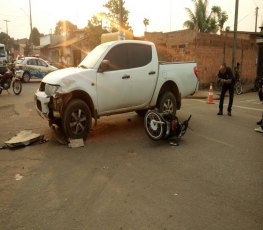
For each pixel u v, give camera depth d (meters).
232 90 9.70
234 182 4.62
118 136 7.20
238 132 7.64
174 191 4.31
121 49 7.24
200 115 9.87
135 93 7.39
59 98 6.37
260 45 19.14
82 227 3.43
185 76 8.48
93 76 6.70
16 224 3.52
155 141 6.79
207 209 3.80
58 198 4.13
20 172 5.06
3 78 14.58
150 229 3.38
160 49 20.67
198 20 29.20
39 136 6.76
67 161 5.55
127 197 4.13
